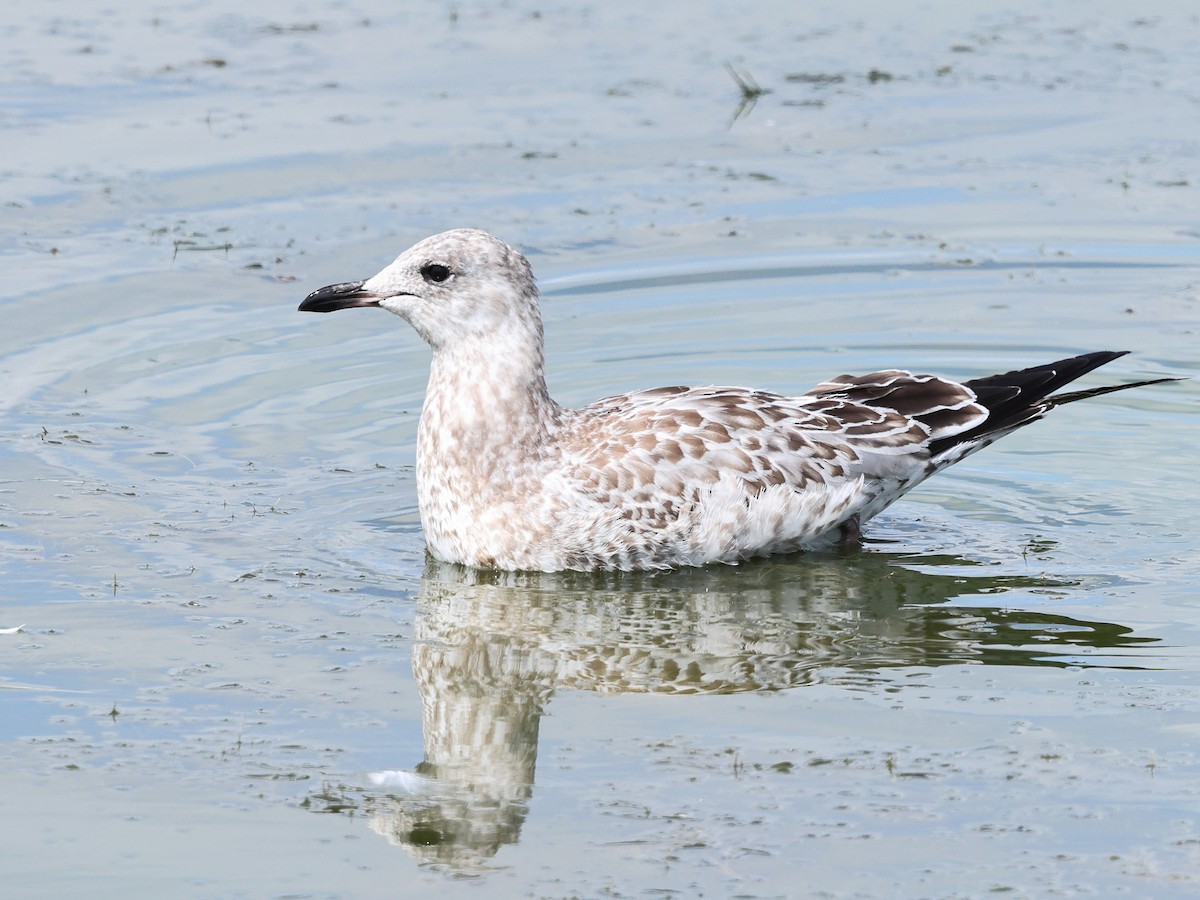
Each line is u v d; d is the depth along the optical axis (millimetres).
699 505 12922
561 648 11562
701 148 22812
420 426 13258
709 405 13312
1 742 10070
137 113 23453
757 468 13086
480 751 10016
